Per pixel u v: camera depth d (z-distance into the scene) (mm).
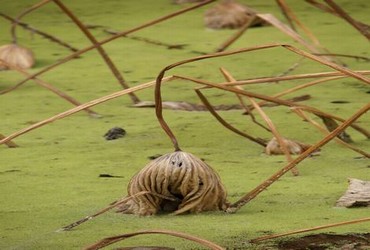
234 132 9578
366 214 7336
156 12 19484
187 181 7426
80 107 7656
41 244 6676
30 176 8703
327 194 7938
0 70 14484
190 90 12781
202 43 16250
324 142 7383
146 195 7438
